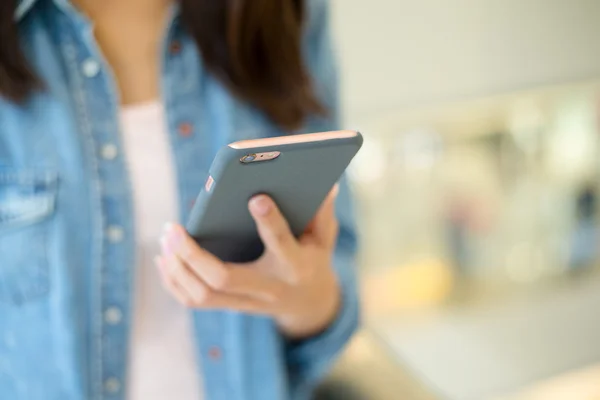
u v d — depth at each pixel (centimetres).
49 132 65
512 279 162
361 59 132
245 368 73
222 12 70
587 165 161
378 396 110
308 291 63
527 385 134
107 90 68
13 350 67
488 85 142
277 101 72
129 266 68
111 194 67
